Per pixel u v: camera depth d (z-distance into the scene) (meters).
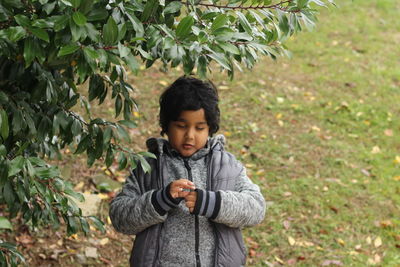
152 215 2.53
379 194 5.43
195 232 2.62
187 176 2.69
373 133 6.51
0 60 2.29
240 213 2.56
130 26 2.09
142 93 6.71
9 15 1.90
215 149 2.77
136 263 2.59
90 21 1.90
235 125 6.35
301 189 5.41
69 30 1.86
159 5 2.31
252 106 6.79
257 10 2.35
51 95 2.41
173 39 2.00
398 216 5.14
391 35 9.51
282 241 4.74
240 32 2.36
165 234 2.62
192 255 2.59
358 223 5.02
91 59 1.90
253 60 2.39
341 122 6.66
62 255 4.35
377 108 7.07
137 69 1.95
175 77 7.24
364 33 9.48
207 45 2.03
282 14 2.28
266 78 7.55
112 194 5.05
